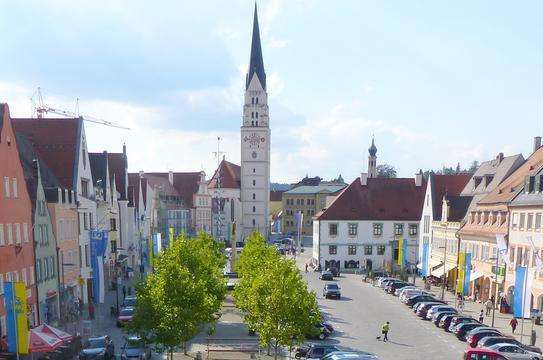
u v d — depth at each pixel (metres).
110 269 68.31
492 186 69.50
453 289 70.56
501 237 50.12
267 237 141.62
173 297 30.77
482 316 48.53
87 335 41.03
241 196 142.12
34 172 46.25
